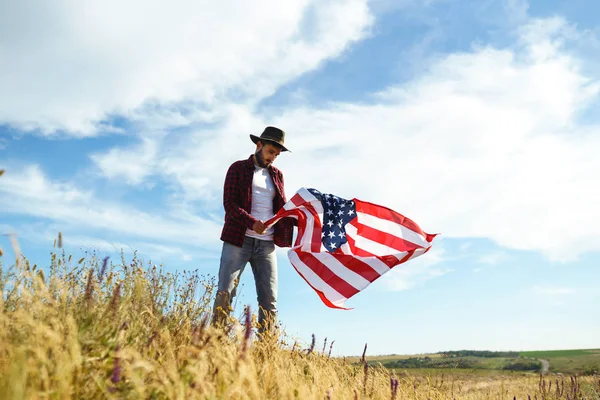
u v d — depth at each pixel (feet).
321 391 12.13
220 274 16.43
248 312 9.70
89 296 10.39
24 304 9.12
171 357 9.81
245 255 16.80
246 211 17.20
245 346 9.54
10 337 8.29
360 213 19.02
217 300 15.81
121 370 8.08
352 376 16.06
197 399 8.16
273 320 15.90
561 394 24.79
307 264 17.62
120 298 11.05
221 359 9.77
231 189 17.11
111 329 9.35
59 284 10.14
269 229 17.52
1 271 9.95
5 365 7.34
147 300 12.73
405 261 18.19
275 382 10.93
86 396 7.59
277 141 17.44
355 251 18.67
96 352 8.49
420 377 20.54
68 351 7.79
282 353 13.87
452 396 20.03
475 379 25.04
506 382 27.45
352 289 17.38
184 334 11.83
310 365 13.28
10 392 6.61
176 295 15.42
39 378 7.03
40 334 7.74
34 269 10.26
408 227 18.80
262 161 17.69
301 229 18.16
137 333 10.60
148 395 7.89
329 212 18.13
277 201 18.20
